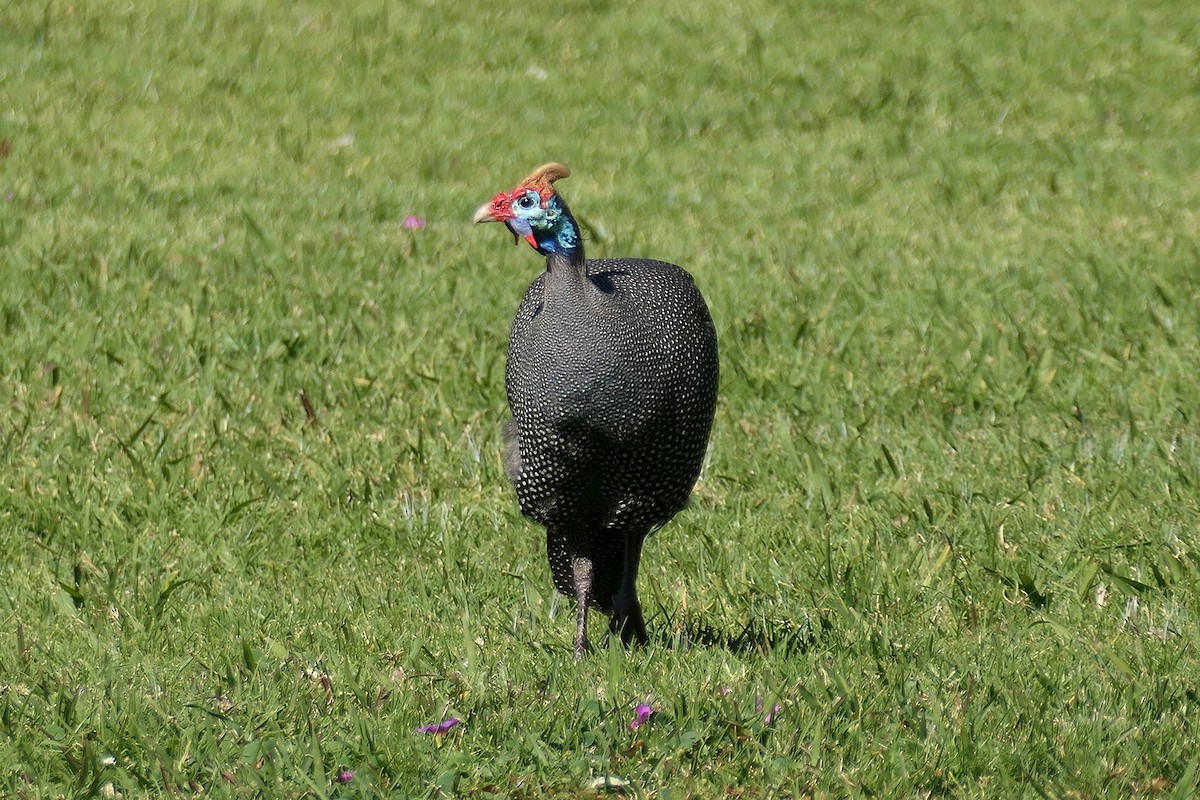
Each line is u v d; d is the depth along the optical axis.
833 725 7.21
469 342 13.31
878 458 11.02
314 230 16.42
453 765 6.86
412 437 11.55
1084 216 17.36
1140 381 12.55
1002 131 20.28
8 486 10.62
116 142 18.73
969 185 18.42
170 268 15.02
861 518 10.17
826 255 16.03
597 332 7.60
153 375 12.57
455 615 8.91
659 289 8.11
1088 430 11.65
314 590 9.30
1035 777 6.82
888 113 20.73
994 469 11.00
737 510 10.37
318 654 8.23
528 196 7.55
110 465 10.98
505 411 12.02
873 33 22.78
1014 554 9.56
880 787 6.75
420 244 16.02
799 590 9.20
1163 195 18.06
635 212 17.53
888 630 8.56
